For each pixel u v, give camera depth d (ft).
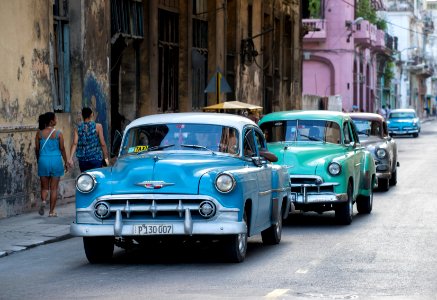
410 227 60.95
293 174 61.21
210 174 43.45
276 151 62.75
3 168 65.26
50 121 65.16
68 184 76.95
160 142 47.65
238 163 46.55
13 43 67.46
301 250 50.08
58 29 78.43
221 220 42.98
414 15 390.01
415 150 170.91
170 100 106.73
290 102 169.89
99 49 83.66
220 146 47.24
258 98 143.33
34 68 70.85
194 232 42.86
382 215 69.00
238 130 48.06
